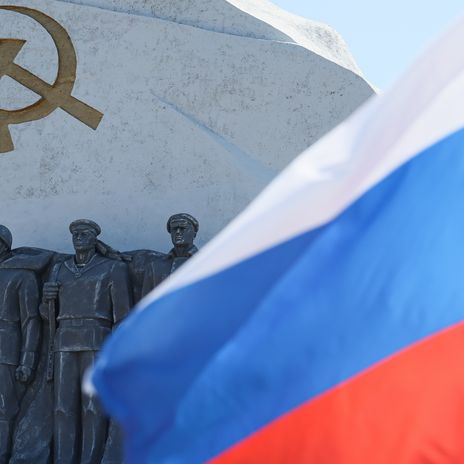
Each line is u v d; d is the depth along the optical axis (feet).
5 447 87.71
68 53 96.84
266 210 38.34
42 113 96.48
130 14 96.99
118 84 96.63
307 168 38.75
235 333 37.40
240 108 96.78
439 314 38.06
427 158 39.55
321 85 96.99
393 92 39.70
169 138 96.07
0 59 97.09
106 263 88.48
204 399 36.73
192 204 95.45
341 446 37.11
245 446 36.78
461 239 38.70
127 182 95.71
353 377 37.42
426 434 37.40
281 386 36.99
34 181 95.91
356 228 38.58
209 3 97.50
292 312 37.55
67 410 86.63
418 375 37.65
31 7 97.50
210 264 37.99
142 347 37.11
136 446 36.70
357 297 37.88
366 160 39.01
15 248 92.58
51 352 87.97
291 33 98.43
